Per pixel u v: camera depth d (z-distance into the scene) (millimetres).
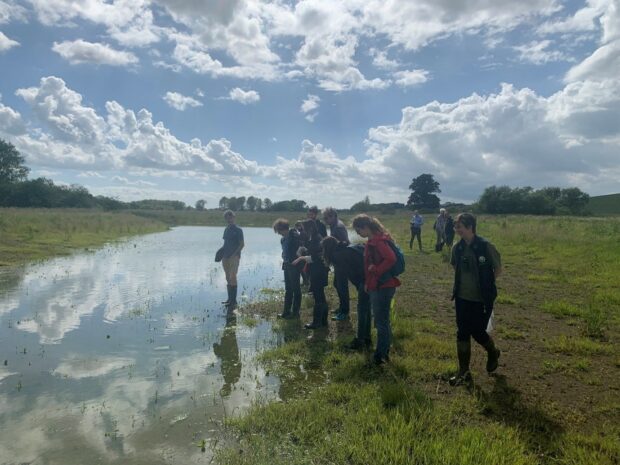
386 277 5805
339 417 4371
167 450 3879
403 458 3580
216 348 6824
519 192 87375
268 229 55562
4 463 3645
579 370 5719
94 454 3805
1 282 12000
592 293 10367
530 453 3662
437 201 101938
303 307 9523
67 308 9250
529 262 16047
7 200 70500
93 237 27109
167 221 67562
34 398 4930
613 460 3607
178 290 11508
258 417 4387
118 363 6109
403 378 5418
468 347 5320
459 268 5355
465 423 4262
